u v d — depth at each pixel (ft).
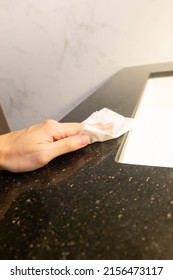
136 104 1.96
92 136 1.43
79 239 0.82
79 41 2.98
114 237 0.80
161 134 1.87
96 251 0.77
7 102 3.60
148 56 2.88
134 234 0.79
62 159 1.34
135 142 1.59
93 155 1.33
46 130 1.34
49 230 0.89
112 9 2.73
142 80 2.49
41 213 0.98
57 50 3.10
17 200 1.09
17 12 2.98
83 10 2.81
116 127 1.54
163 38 2.74
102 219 0.88
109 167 1.19
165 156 1.67
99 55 3.01
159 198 0.91
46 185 1.15
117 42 2.89
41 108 3.53
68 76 3.22
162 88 2.60
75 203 0.99
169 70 2.55
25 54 3.22
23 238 0.88
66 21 2.91
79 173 1.19
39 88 3.40
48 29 3.00
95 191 1.03
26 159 1.26
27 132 1.36
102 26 2.84
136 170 1.12
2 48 3.24
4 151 1.28
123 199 0.95
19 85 3.44
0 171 1.34
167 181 0.99
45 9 2.89
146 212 0.86
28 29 3.06
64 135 1.38
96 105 2.10
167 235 0.76
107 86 2.56
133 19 2.73
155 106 2.59
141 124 1.82
